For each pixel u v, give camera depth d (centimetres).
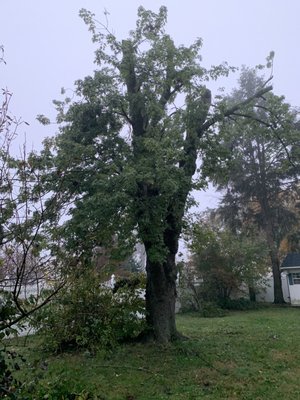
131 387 837
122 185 973
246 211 3025
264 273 2695
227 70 1280
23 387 404
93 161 1095
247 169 2881
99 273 875
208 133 1323
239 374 912
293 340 1251
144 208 1020
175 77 1231
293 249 3170
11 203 400
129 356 1058
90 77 1190
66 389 457
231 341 1245
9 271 405
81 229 865
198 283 2542
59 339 750
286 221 2962
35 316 485
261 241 2842
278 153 2666
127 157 1116
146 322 1218
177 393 802
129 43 1201
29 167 421
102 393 784
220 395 787
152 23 1269
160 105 1212
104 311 798
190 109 1230
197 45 1380
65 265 469
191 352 1096
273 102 1352
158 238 1046
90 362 964
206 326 1627
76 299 661
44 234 469
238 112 1389
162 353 1089
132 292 1223
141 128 1236
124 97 1194
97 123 1179
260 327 1549
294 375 901
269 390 809
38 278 419
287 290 3086
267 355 1073
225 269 2516
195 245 1407
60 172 506
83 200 959
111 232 922
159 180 982
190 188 1087
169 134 1150
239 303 2494
